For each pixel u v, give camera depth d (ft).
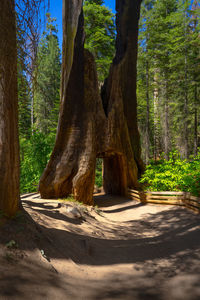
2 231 9.78
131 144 50.90
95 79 41.86
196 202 26.81
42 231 12.64
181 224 22.94
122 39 51.06
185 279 9.66
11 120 11.21
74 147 37.93
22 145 53.57
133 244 17.56
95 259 13.56
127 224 27.45
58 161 37.70
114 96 45.73
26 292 6.78
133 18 50.93
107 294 8.42
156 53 74.84
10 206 10.94
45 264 9.52
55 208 24.43
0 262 7.97
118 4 52.90
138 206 37.17
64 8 39.01
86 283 9.38
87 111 39.32
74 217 23.17
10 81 10.92
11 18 10.82
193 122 80.02
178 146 90.33
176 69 78.59
